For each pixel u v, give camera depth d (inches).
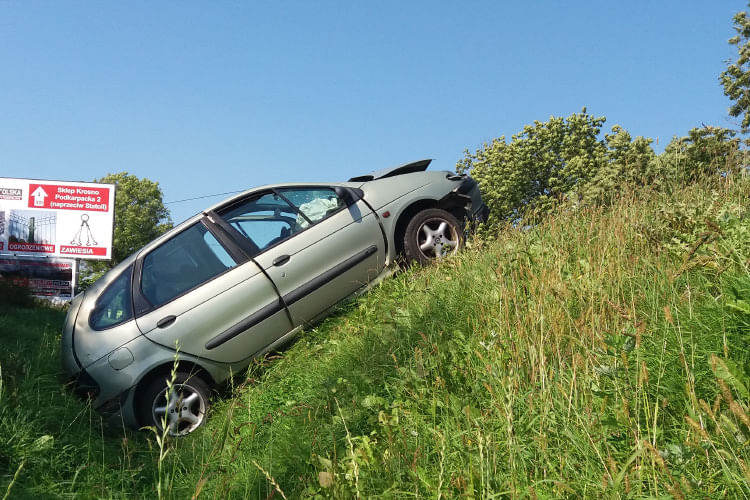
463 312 177.0
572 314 139.7
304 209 248.4
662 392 100.7
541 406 107.6
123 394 208.2
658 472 83.0
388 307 213.2
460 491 94.4
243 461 152.7
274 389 204.8
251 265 231.1
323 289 237.9
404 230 257.9
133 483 155.3
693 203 190.7
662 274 142.6
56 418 185.0
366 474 109.9
